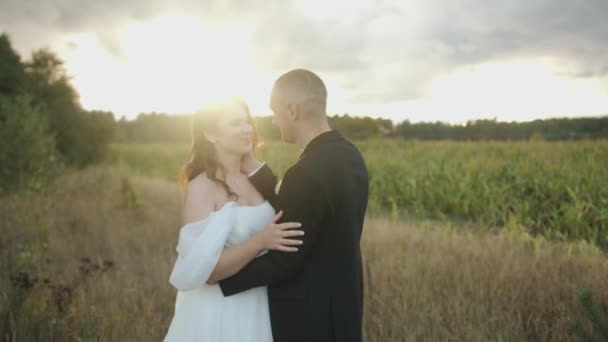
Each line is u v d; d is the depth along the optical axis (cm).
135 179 1530
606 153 1151
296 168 176
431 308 343
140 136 4212
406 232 582
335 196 173
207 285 191
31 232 600
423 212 880
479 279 386
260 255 183
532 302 342
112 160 2419
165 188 1263
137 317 349
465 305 337
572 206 695
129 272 462
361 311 186
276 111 194
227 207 181
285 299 179
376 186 1080
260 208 193
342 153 183
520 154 1247
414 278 390
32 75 1809
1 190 816
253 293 190
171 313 374
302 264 174
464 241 532
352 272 177
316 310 175
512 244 511
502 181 912
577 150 1270
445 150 1539
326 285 175
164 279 436
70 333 309
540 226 748
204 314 188
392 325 329
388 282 400
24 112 944
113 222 706
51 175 945
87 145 2064
